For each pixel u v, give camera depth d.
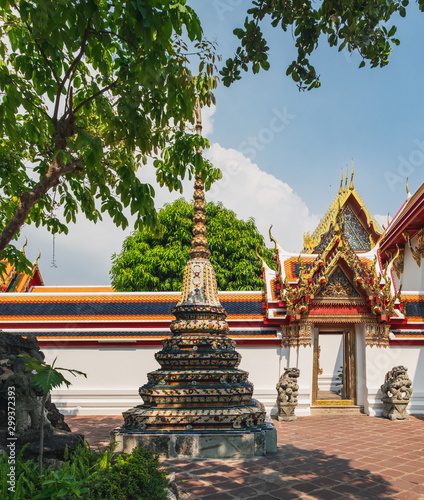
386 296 14.77
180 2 4.72
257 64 5.98
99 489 4.58
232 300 15.88
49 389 4.54
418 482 6.82
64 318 15.38
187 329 9.72
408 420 13.38
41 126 6.81
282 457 8.34
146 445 8.35
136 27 4.55
